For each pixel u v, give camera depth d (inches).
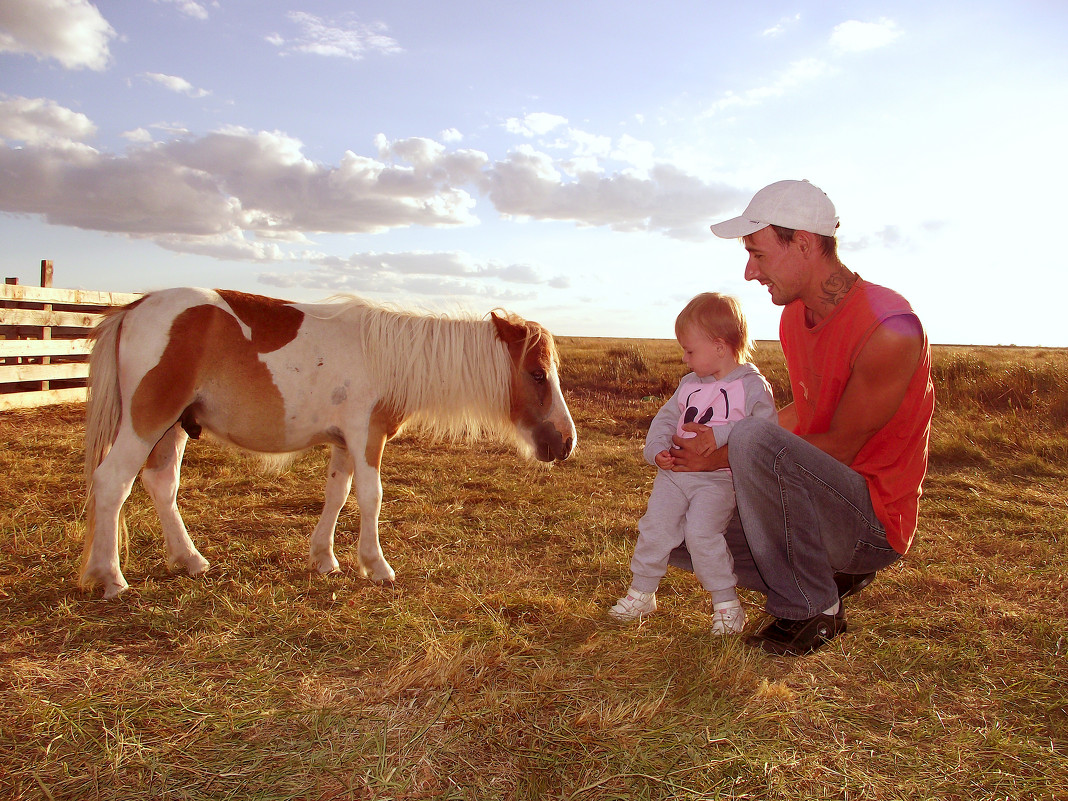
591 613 105.9
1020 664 89.9
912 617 104.7
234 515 160.4
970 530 160.7
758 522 90.4
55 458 211.5
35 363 328.5
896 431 88.9
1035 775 65.8
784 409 112.6
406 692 78.5
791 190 88.1
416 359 128.6
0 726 69.8
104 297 366.3
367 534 125.6
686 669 85.2
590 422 339.6
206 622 98.0
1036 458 246.5
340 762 65.0
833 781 64.2
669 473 104.0
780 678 84.5
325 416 124.9
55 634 94.4
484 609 106.3
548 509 176.1
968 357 482.0
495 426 143.8
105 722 71.2
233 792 60.7
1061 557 138.3
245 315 120.7
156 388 112.3
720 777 64.4
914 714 77.2
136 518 149.4
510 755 67.2
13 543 132.3
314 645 93.0
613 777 63.8
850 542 92.0
